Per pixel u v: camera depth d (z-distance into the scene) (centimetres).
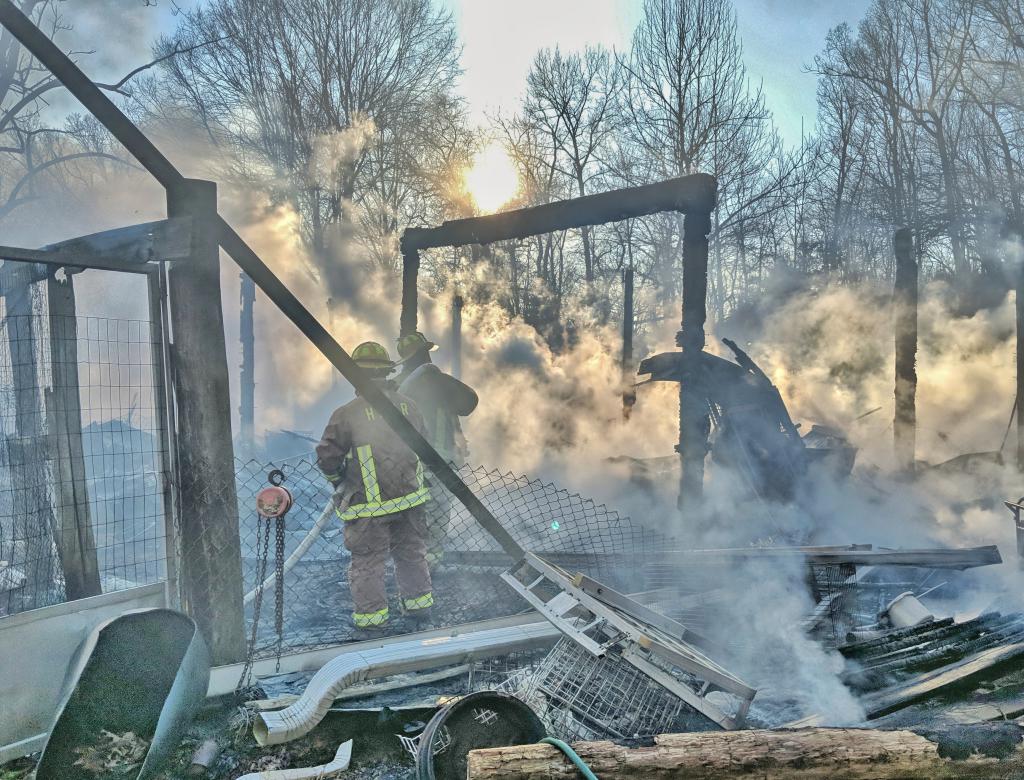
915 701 366
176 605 403
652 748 293
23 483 453
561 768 280
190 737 357
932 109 2681
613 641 366
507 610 496
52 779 301
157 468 405
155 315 404
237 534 410
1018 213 2250
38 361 449
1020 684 385
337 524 714
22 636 346
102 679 321
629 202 746
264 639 461
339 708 371
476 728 314
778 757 293
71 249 440
